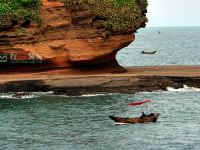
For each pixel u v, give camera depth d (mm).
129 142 133000
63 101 183000
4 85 197500
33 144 131625
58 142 133250
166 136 138625
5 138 137375
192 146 129500
